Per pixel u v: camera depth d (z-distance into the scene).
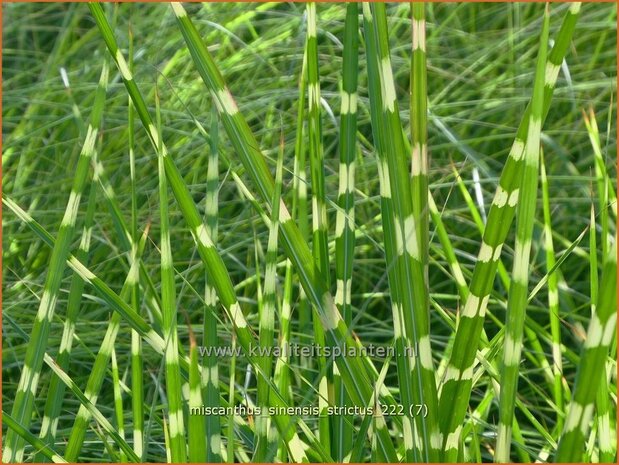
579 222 1.37
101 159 1.40
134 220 0.73
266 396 0.67
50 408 0.73
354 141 0.69
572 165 1.30
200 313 1.19
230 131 0.65
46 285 0.69
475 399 1.06
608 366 0.77
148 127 0.65
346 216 0.70
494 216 0.60
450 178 1.37
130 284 0.73
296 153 0.74
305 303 0.95
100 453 0.95
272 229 0.65
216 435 0.68
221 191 1.37
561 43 0.58
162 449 0.95
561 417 0.82
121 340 1.14
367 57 0.63
